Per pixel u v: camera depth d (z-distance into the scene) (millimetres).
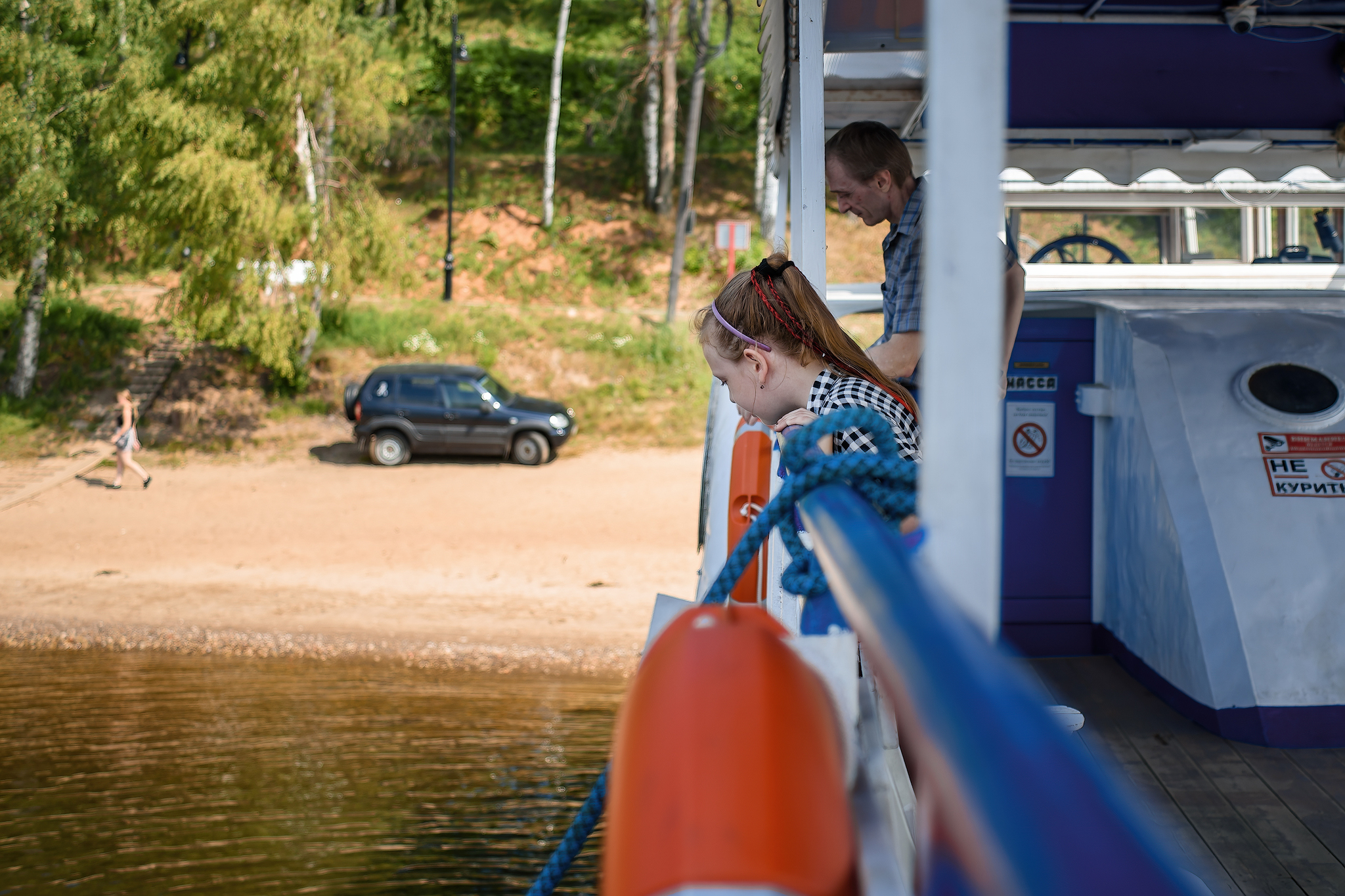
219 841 6504
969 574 477
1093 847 270
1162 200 5242
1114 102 4254
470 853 6371
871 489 738
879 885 564
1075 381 3766
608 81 36062
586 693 9359
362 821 6848
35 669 9922
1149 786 2660
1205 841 2352
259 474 18250
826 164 2492
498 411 18484
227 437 20391
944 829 359
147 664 10078
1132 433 3432
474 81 36719
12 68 20266
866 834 616
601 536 14367
